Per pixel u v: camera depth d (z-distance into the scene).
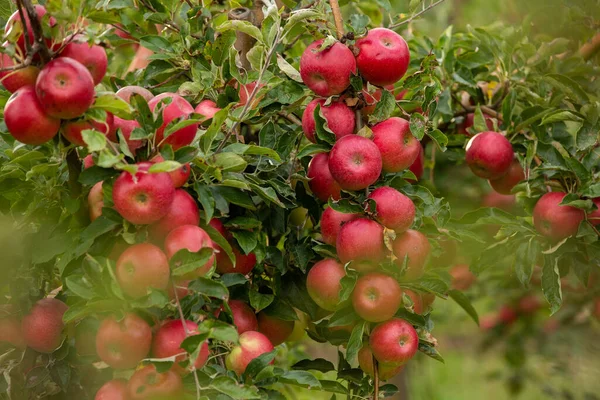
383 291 3.92
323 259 4.37
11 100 3.24
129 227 3.55
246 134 5.18
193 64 4.80
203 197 3.71
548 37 6.08
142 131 3.42
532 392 10.21
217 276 3.99
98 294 3.46
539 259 5.25
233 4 5.29
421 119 4.00
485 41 5.95
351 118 4.11
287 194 4.41
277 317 4.52
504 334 7.96
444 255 5.53
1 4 4.11
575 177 4.98
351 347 4.03
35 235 4.19
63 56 3.30
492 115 5.93
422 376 9.49
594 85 5.74
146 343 3.47
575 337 7.94
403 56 4.07
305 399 7.13
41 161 4.14
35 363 4.34
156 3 5.11
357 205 3.96
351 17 5.08
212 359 4.05
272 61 4.85
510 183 5.70
